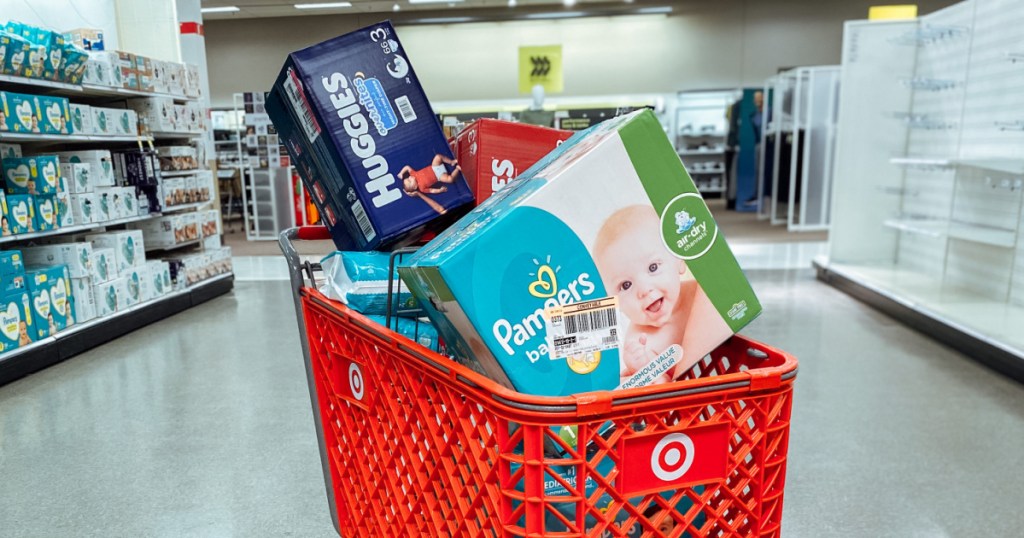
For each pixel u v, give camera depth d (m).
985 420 2.63
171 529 1.94
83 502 2.10
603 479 0.75
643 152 0.86
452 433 0.87
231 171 10.81
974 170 4.43
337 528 1.43
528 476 0.73
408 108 1.14
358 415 1.24
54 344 3.50
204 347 3.86
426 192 1.13
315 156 1.21
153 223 4.81
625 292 0.86
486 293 0.78
